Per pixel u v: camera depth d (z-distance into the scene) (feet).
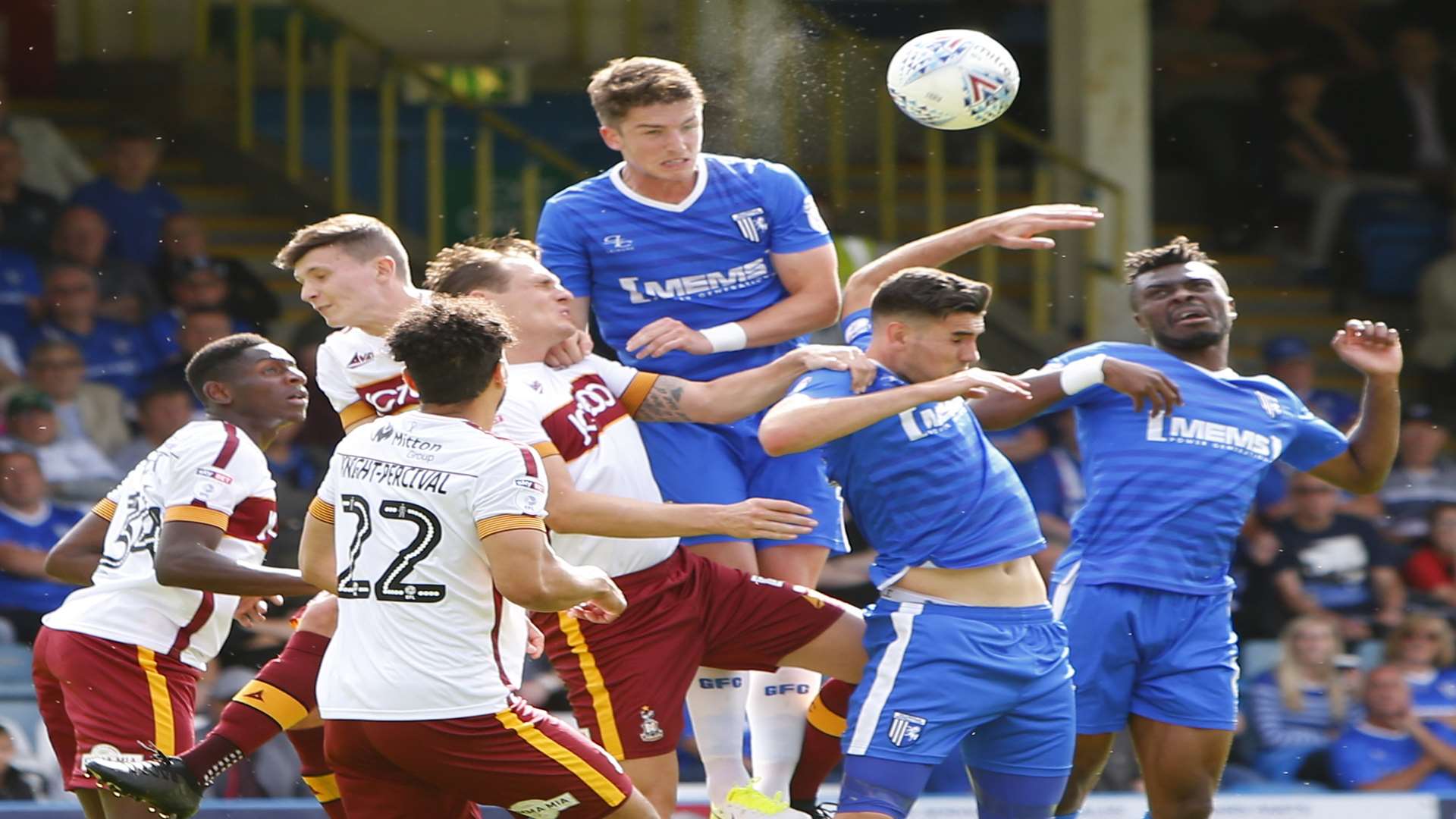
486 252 51.55
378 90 129.59
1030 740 51.03
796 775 55.77
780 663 52.54
